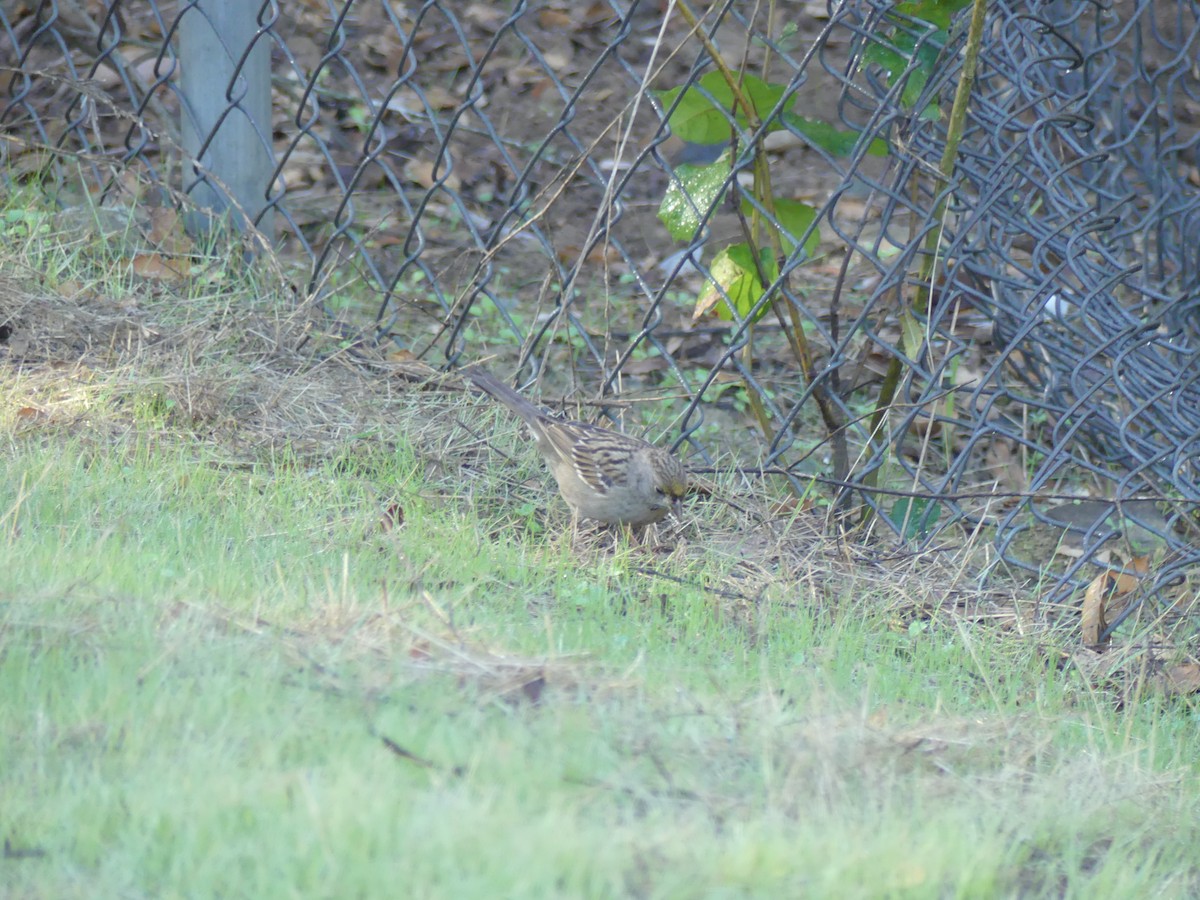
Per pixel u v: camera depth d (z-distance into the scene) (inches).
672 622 343.3
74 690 223.5
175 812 190.7
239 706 224.7
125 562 293.3
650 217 669.3
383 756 213.2
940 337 446.6
